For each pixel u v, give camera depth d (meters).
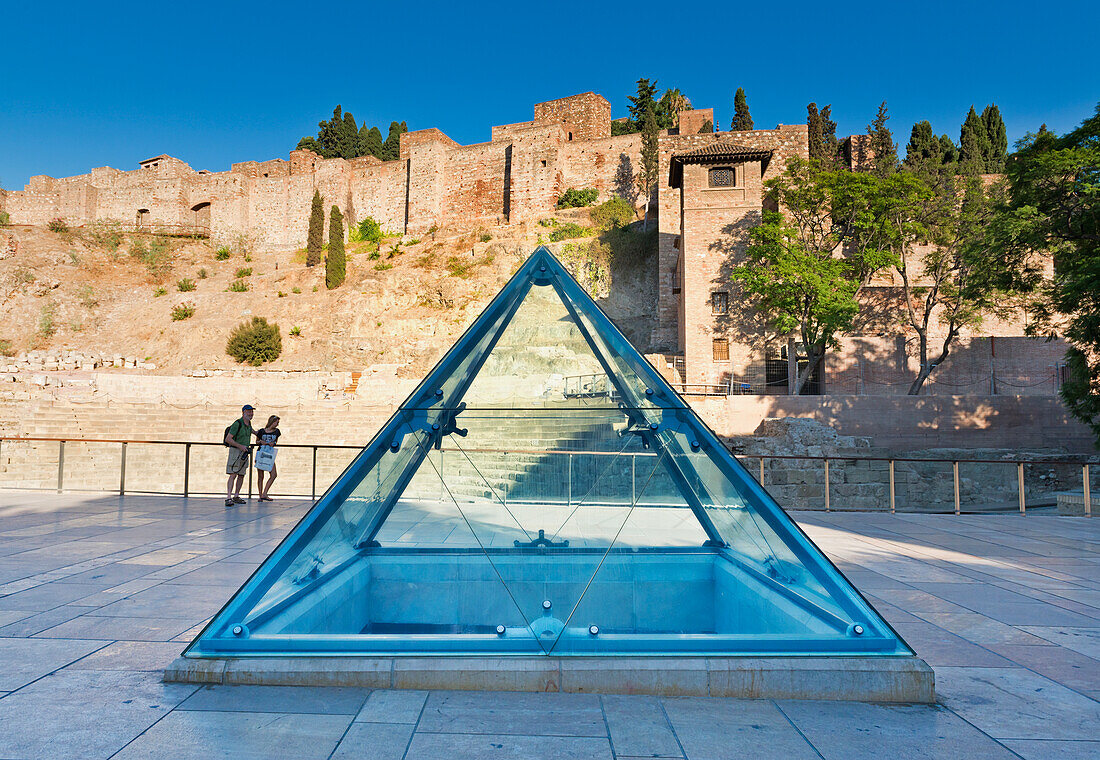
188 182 71.62
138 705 3.18
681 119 47.31
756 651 3.62
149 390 34.75
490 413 4.57
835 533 9.44
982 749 2.86
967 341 32.50
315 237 62.19
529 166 60.09
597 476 4.46
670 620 4.29
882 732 3.02
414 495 4.54
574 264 50.22
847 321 30.91
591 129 63.19
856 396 28.17
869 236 33.94
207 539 7.81
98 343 51.22
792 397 28.56
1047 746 2.89
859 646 3.60
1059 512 12.63
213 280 61.66
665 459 4.45
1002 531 9.79
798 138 41.31
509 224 59.94
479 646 3.65
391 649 3.63
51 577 5.87
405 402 4.58
